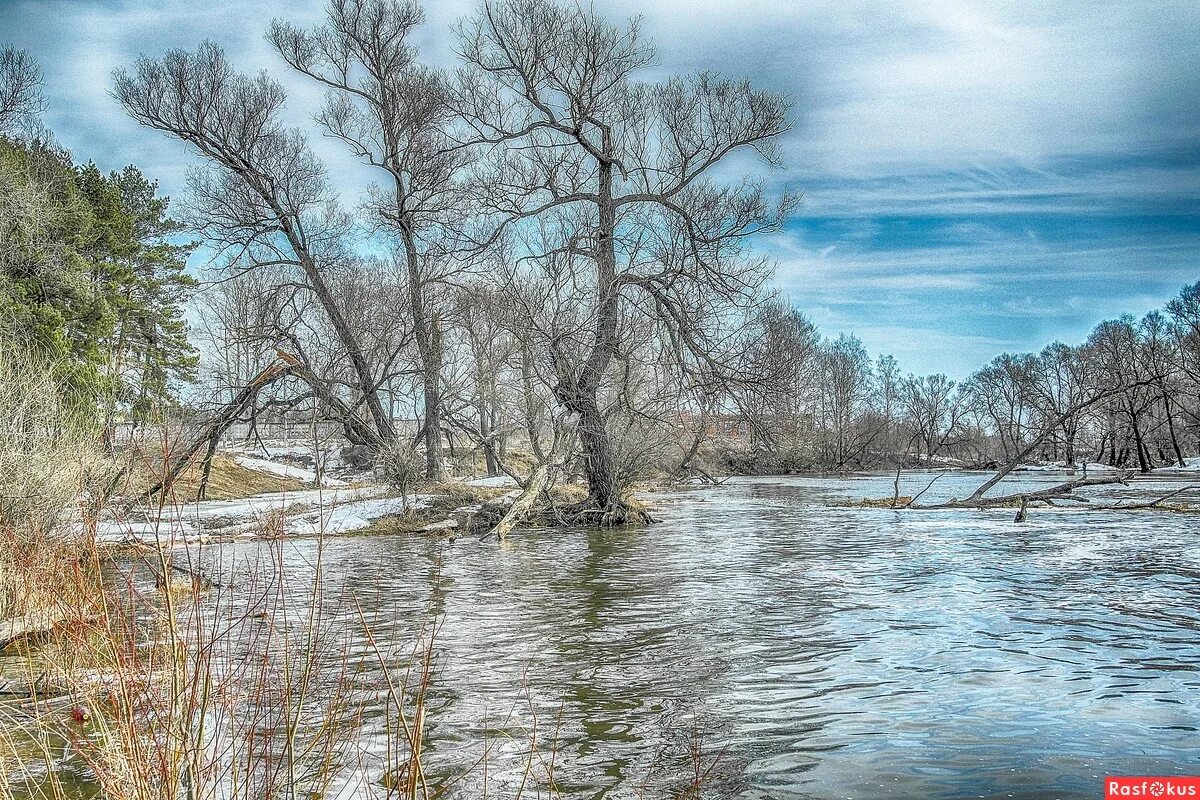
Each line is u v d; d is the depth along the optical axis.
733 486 55.59
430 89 36.47
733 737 7.80
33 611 9.20
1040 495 33.66
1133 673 9.76
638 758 7.28
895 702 8.81
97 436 14.99
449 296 36.75
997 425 110.56
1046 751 7.36
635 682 9.62
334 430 40.56
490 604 14.70
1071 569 17.42
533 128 31.06
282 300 37.84
